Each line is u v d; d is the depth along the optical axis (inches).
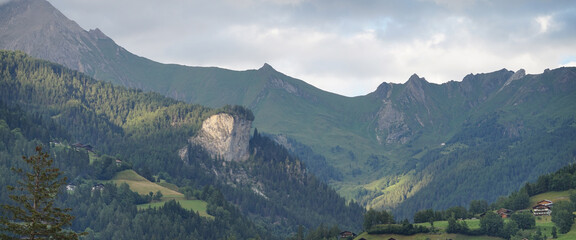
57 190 4067.4
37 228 3873.0
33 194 3919.8
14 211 3880.4
